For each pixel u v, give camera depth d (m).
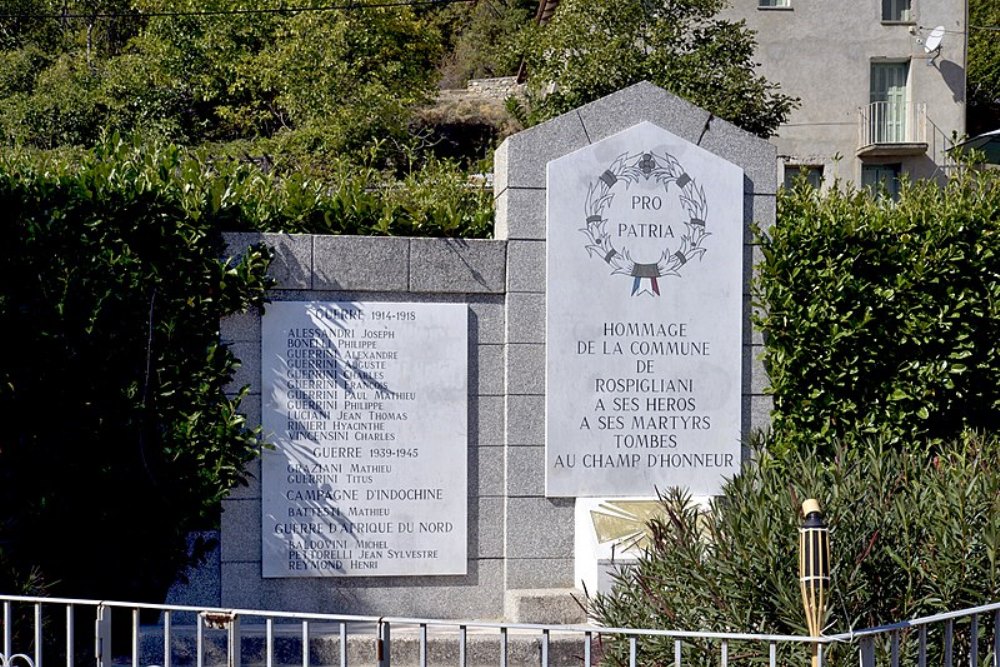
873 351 8.63
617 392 8.54
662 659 5.52
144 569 7.98
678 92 18.44
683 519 6.01
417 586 8.42
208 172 9.17
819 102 25.22
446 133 30.59
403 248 8.38
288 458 8.24
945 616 4.86
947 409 8.74
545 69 19.23
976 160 9.66
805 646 5.13
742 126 18.97
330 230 8.70
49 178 8.03
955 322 8.72
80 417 7.84
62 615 7.32
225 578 8.18
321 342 8.28
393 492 8.35
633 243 8.55
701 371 8.62
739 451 8.66
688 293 8.59
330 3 25.14
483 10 40.62
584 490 8.51
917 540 5.57
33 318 7.77
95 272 7.85
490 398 8.52
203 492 7.99
